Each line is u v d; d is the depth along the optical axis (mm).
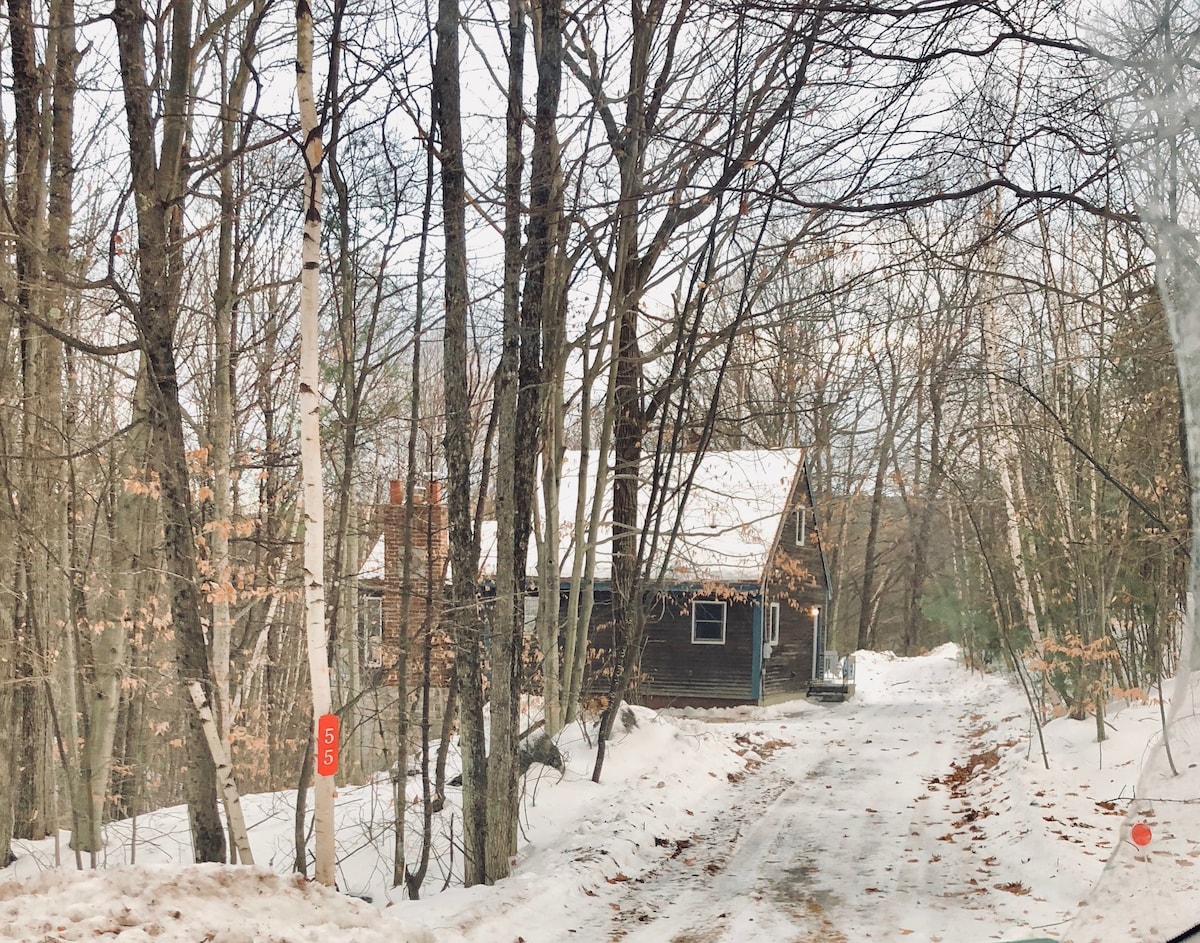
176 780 20031
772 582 28781
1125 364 13914
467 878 9938
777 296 22344
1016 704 22422
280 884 6137
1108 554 14539
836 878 9914
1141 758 12664
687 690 27344
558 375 15016
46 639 11328
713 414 13898
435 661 13867
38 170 11547
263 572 15688
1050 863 9289
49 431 11547
